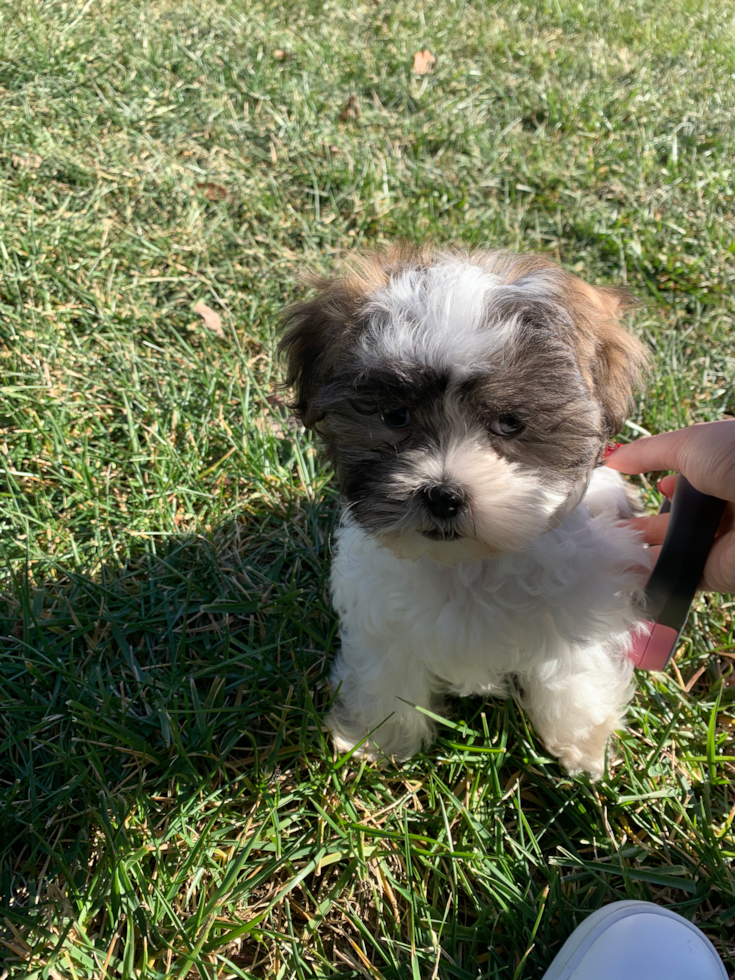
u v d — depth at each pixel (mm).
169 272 589
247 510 459
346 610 336
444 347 267
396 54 888
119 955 292
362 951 296
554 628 305
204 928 292
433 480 269
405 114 793
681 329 582
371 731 354
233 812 331
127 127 716
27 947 286
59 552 426
